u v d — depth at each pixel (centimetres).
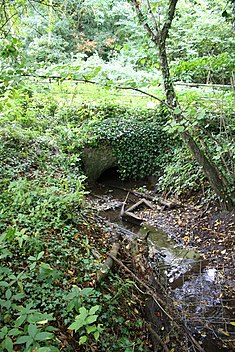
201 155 564
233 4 483
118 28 1192
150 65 604
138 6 535
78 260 360
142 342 318
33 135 691
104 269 359
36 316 207
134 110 892
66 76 420
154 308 377
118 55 1152
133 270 412
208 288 449
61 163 650
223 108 650
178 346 348
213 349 353
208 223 596
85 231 427
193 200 676
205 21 739
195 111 486
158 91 609
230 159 570
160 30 522
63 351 255
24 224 374
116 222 654
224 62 543
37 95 902
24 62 370
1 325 243
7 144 618
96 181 845
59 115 884
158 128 836
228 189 579
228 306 414
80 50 1217
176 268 496
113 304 330
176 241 575
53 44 1063
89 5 1175
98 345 283
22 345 230
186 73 616
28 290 295
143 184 833
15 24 468
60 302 294
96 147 820
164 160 805
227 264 493
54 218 402
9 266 315
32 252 342
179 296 435
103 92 922
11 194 433
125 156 834
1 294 276
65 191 495
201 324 386
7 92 404
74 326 206
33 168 581
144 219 657
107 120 867
